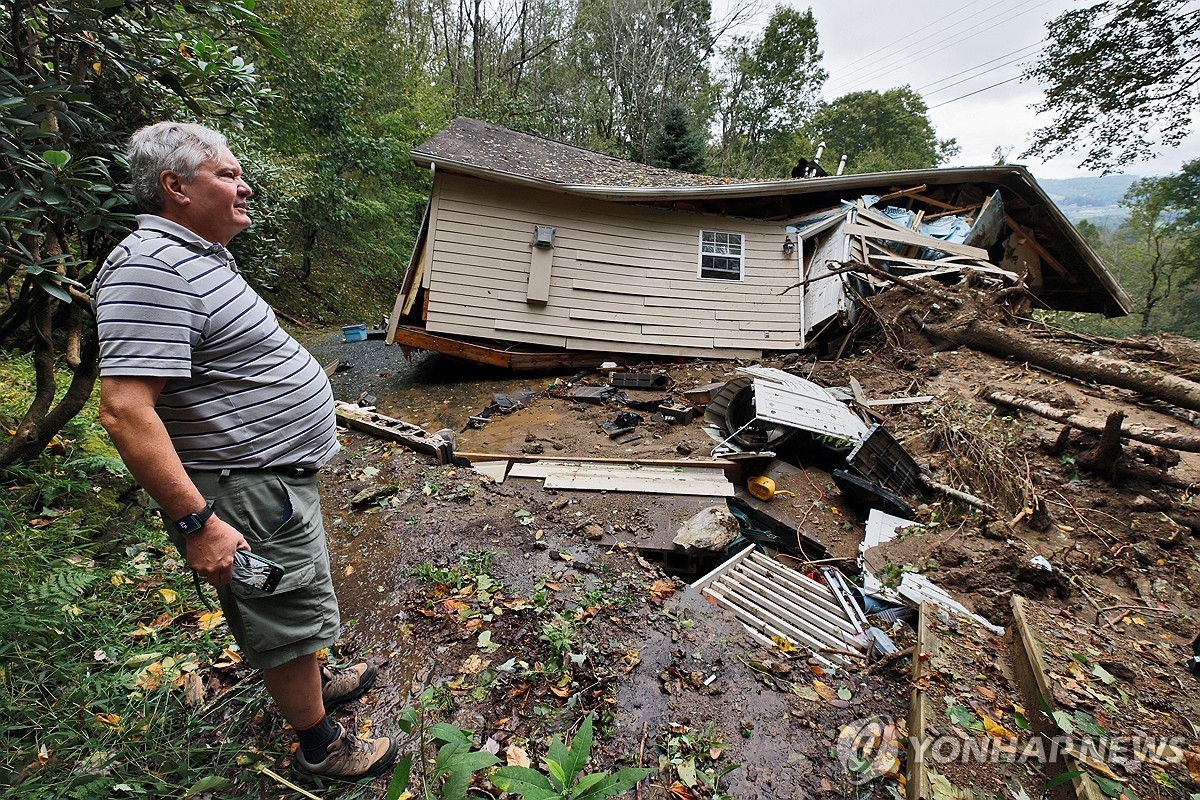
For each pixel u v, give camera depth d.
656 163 23.67
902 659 2.35
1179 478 4.45
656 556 3.66
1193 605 3.15
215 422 1.29
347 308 15.70
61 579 2.06
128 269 1.14
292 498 1.42
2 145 1.90
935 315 7.82
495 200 9.27
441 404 8.37
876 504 4.52
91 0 2.17
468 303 9.23
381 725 1.88
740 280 10.01
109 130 2.68
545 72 28.58
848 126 43.22
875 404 6.20
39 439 2.71
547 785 1.23
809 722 1.99
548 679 2.08
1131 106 12.26
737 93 35.06
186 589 2.46
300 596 1.46
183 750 1.71
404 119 16.80
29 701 1.71
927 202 10.79
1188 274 26.61
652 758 1.79
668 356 9.82
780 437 5.17
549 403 8.08
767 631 2.66
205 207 1.33
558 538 3.25
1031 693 2.07
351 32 13.61
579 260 9.58
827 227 9.87
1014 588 3.22
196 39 2.65
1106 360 6.26
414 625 2.38
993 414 5.66
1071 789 1.58
